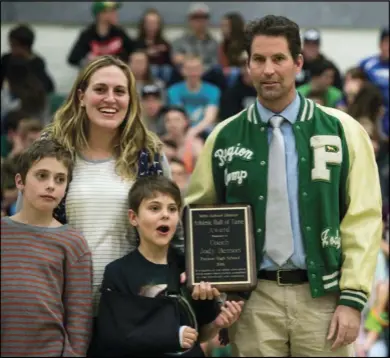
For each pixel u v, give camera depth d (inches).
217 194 237.3
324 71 457.1
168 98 478.9
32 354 202.4
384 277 315.9
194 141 418.9
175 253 231.3
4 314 203.2
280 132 229.9
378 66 475.2
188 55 494.6
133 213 222.1
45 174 210.1
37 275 205.2
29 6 559.5
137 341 213.3
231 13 527.8
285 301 227.8
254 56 225.8
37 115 450.6
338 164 226.7
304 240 225.9
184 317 221.5
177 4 573.3
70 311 207.9
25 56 491.2
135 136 229.5
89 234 221.5
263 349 229.8
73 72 557.6
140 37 523.2
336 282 225.3
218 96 479.2
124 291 217.3
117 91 225.1
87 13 564.1
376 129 390.3
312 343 227.6
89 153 228.5
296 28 226.2
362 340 311.0
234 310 222.4
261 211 228.4
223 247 225.3
